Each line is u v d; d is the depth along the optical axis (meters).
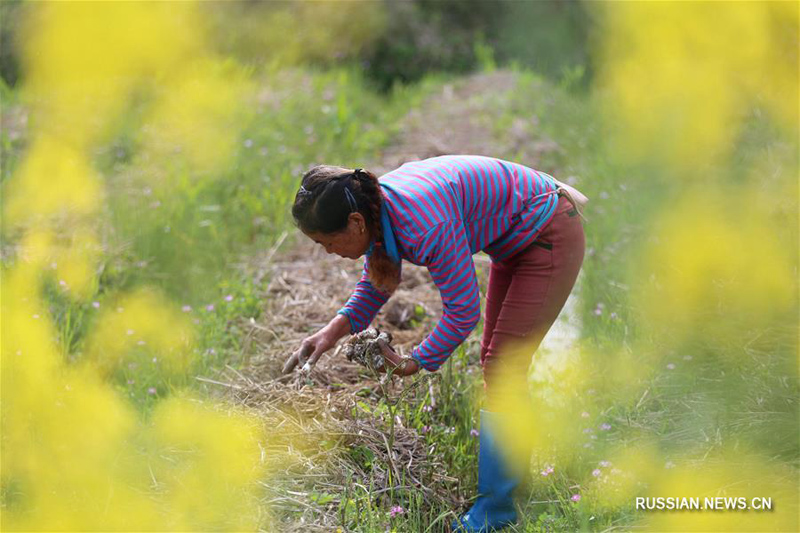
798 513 4.77
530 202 4.52
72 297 7.11
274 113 11.69
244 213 8.95
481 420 4.86
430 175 4.29
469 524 4.88
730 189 9.37
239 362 6.40
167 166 9.73
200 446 5.21
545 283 4.64
